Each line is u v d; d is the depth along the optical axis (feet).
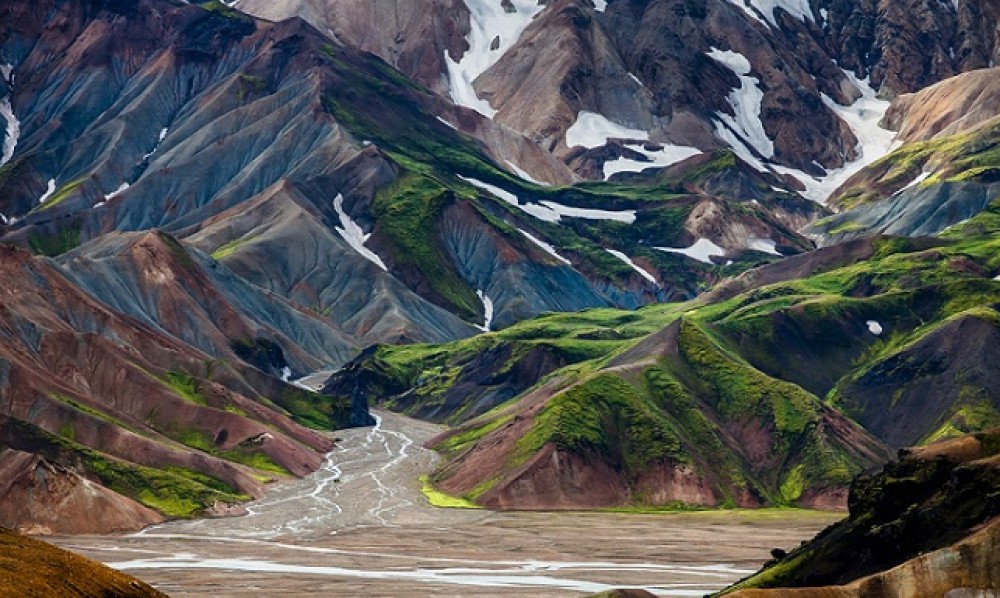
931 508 566.77
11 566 519.60
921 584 529.45
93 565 554.87
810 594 538.06
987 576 519.60
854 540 596.29
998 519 531.50
